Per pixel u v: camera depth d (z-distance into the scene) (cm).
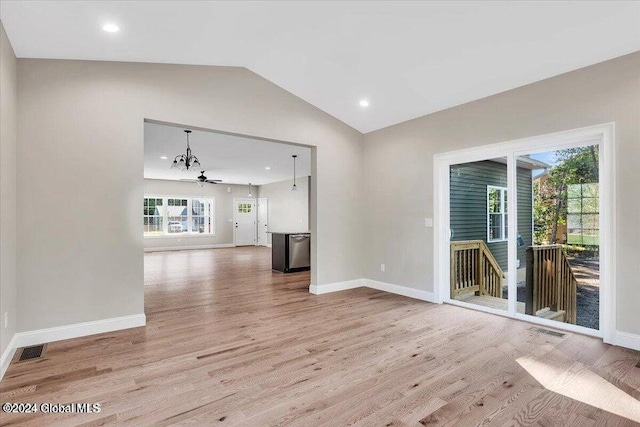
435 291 438
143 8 255
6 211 260
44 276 303
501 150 377
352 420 188
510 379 233
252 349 287
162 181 1163
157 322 361
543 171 351
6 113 259
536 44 291
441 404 203
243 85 413
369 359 266
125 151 341
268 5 271
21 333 293
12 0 223
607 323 297
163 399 209
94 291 325
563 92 322
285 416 192
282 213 1193
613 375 238
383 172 507
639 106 276
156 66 359
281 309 410
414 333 324
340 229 513
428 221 445
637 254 279
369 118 491
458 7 263
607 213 297
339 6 275
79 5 239
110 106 335
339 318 373
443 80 369
